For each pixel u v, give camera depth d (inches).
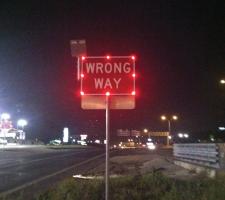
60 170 1395.2
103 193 641.0
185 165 1203.2
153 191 672.4
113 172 1210.6
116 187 716.7
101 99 461.1
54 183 952.3
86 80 461.4
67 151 3193.9
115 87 459.2
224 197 560.7
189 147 1298.0
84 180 883.4
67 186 709.3
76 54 501.4
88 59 462.6
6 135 5132.9
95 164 1694.1
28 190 828.6
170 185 724.0
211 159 1001.5
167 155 2258.9
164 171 1138.0
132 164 1642.5
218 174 763.4
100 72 461.7
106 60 462.6
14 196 682.8
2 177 1151.0
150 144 4768.7
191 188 655.8
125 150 3499.0
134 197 631.2
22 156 2384.4
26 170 1403.8
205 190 615.8
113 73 461.4
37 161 1910.7
